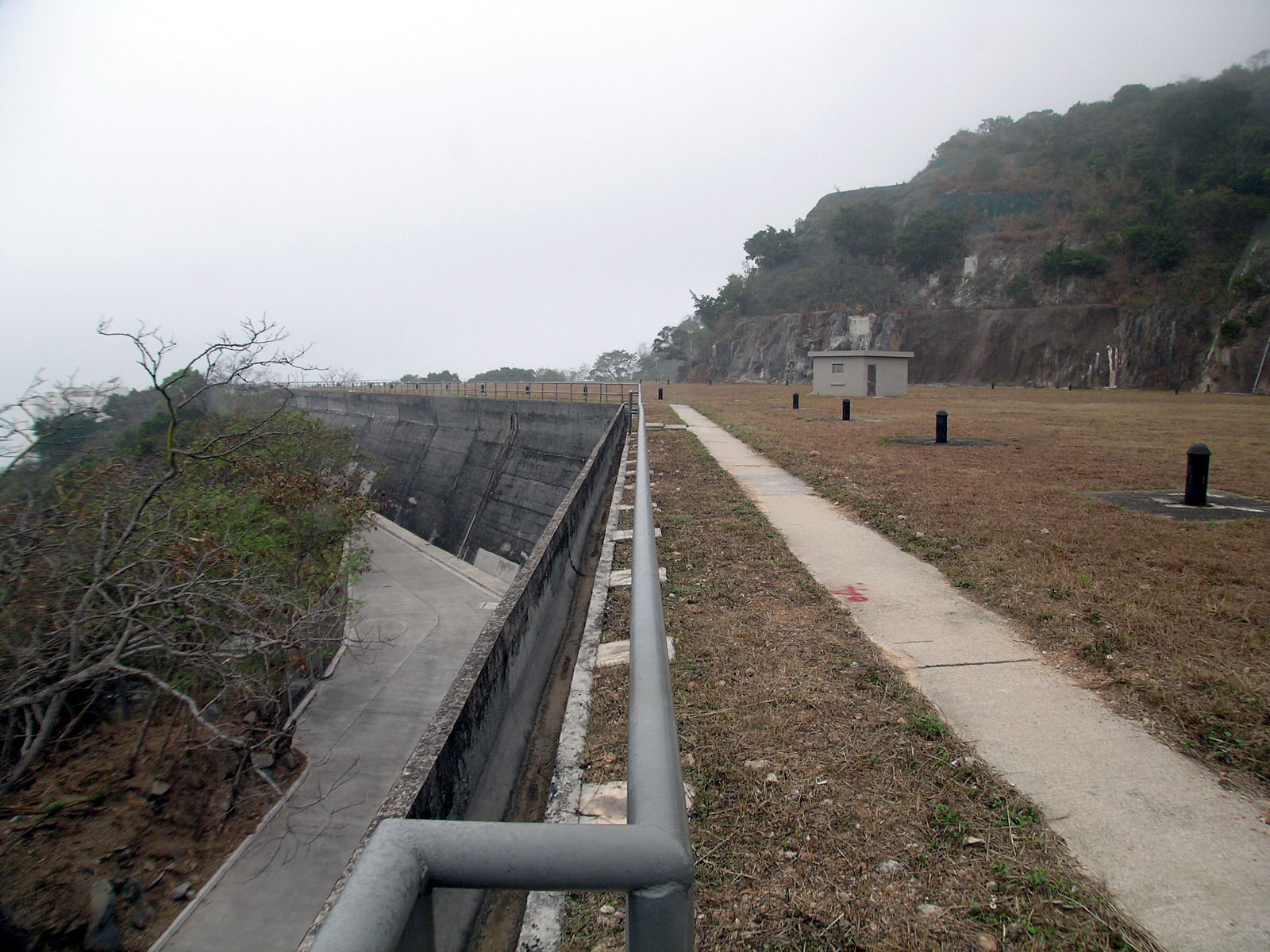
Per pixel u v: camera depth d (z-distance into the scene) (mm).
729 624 5738
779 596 6449
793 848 3102
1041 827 3230
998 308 76562
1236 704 4285
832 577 7125
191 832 11367
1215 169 77875
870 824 3248
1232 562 7227
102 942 9531
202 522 13734
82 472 13023
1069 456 15281
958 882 2900
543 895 2895
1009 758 3846
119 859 10539
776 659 5023
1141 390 63469
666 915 1205
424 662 20625
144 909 10125
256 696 13211
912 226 86750
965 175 105438
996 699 4516
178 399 19516
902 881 2906
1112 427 22328
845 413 24938
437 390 71625
